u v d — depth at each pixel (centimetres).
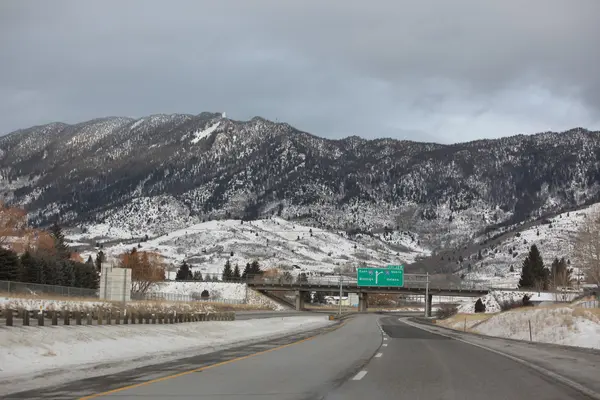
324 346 3088
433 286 13562
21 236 11919
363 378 1716
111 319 4125
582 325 4312
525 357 2556
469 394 1437
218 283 15562
